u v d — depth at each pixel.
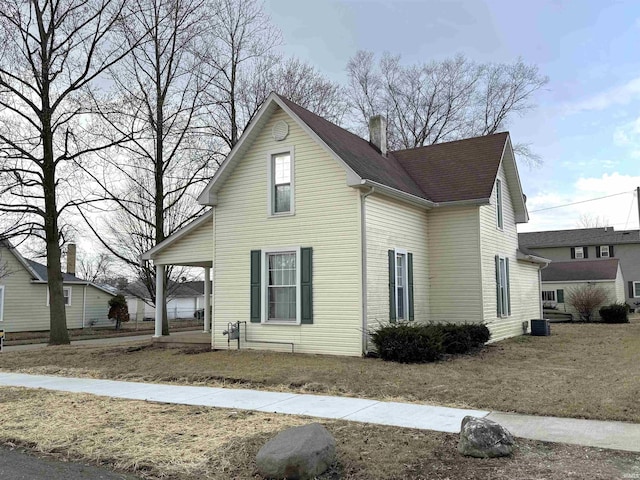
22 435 6.70
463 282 16.02
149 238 25.31
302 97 26.83
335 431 6.51
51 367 13.02
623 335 19.77
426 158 18.94
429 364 11.62
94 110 20.38
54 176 20.56
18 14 18.97
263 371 10.95
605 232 46.78
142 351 15.50
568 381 9.51
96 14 19.86
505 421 6.90
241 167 15.01
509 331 18.86
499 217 18.47
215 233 15.32
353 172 12.80
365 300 12.84
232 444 6.03
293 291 14.02
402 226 15.01
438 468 5.20
